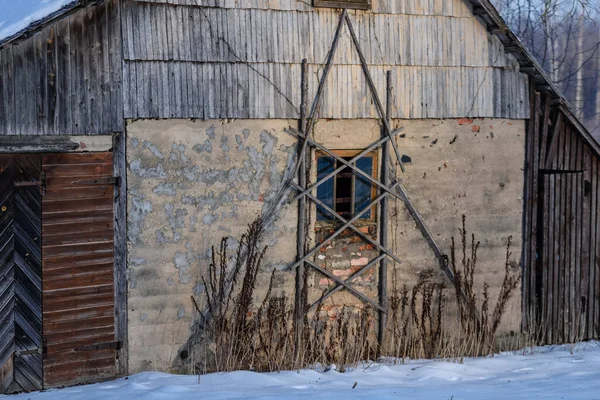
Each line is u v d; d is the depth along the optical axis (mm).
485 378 9312
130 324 9195
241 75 9477
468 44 10508
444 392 8164
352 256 10188
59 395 8273
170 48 9148
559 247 11242
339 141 10000
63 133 8688
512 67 10758
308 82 9773
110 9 8844
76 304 8914
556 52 24625
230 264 9586
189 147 9312
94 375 9055
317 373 9359
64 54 8641
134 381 8797
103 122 8875
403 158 10320
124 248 9102
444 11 10367
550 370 9758
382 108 10125
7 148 8422
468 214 10688
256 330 9695
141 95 9023
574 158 11203
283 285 9875
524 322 11109
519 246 11000
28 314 8703
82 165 8828
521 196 10961
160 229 9242
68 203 8797
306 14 9758
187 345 9461
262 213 9695
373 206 10312
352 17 9953
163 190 9219
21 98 8461
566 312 11359
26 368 8734
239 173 9555
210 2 9312
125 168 9047
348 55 9953
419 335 10547
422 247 10500
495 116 10703
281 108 9664
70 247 8844
